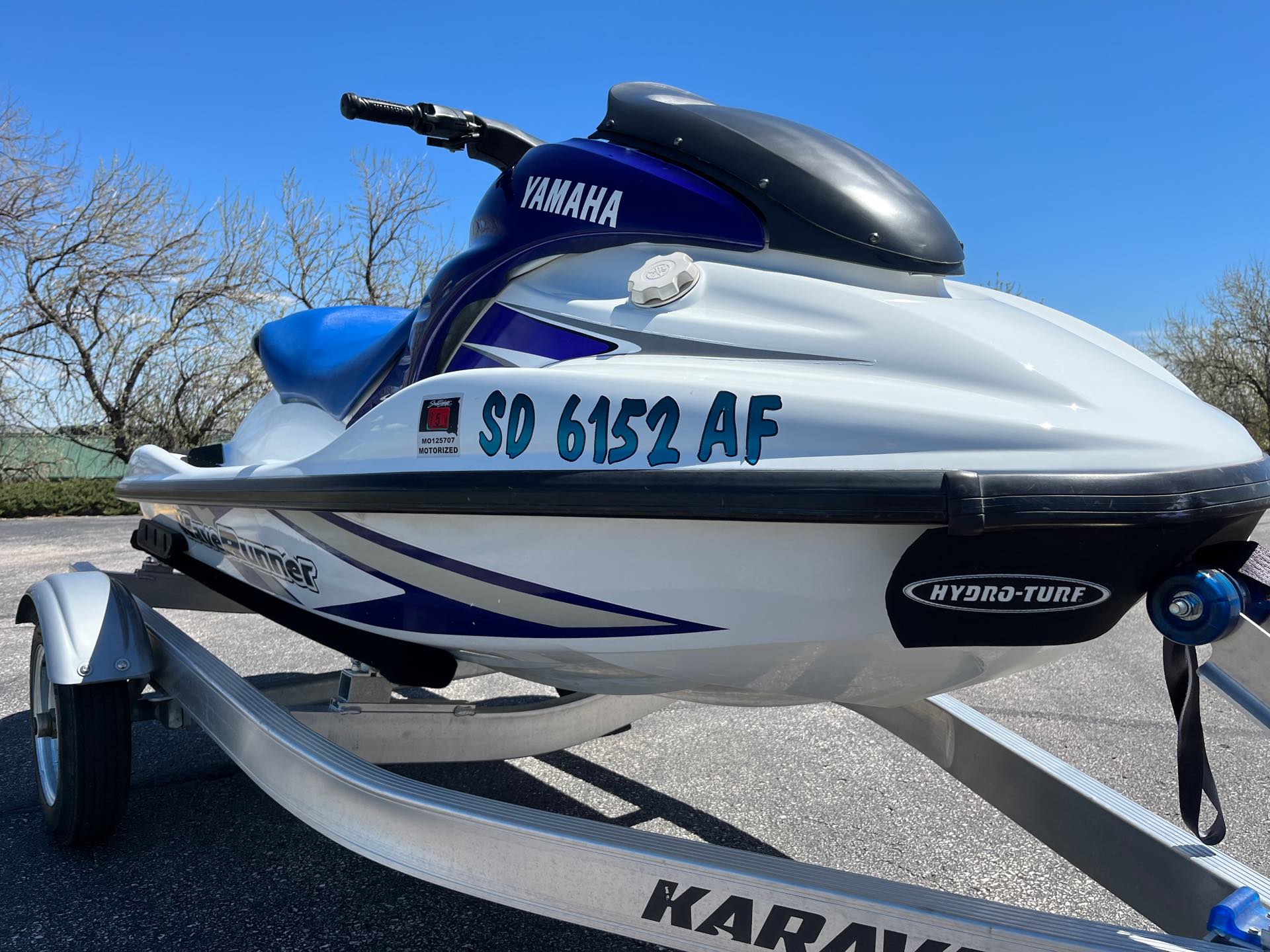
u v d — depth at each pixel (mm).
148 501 3246
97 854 2490
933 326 1517
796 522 1413
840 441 1421
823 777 3086
